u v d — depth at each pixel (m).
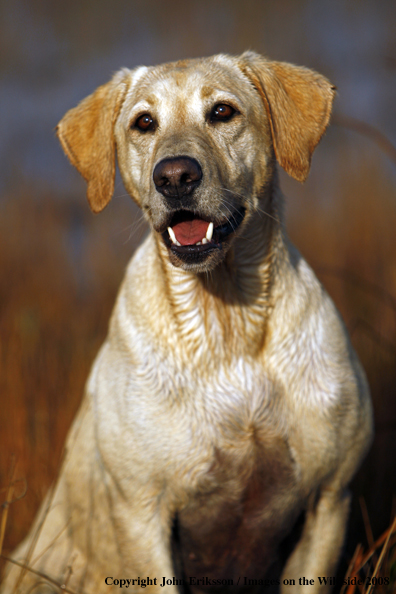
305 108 3.45
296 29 15.98
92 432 3.63
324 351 3.23
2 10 20.66
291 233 8.01
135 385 3.21
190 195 2.97
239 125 3.24
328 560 3.33
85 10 19.88
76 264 8.05
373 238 7.30
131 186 3.52
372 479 4.32
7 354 5.36
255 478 3.24
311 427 3.16
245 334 3.21
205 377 3.19
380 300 5.91
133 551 3.19
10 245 7.89
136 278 3.44
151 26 17.78
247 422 3.16
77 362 5.50
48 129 12.89
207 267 3.06
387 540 3.30
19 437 4.69
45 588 3.73
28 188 9.49
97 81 15.24
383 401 4.69
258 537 3.44
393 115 11.20
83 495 3.67
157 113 3.28
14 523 4.32
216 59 3.47
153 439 3.14
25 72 16.72
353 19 16.52
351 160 9.30
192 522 3.36
